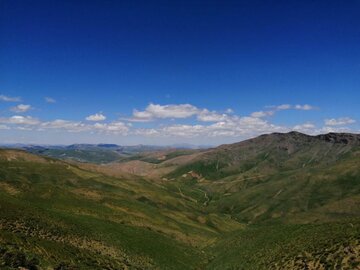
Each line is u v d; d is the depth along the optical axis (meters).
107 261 83.06
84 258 75.69
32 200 140.12
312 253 74.31
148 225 157.62
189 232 169.62
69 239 89.12
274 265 81.75
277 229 119.50
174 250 127.19
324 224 99.56
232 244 130.50
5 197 104.25
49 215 102.69
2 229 70.06
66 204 146.50
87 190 189.62
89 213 144.25
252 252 103.56
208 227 199.00
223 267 107.94
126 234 121.00
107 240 105.56
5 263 54.00
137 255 104.88
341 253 66.81
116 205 174.25
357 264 61.16
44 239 76.88
